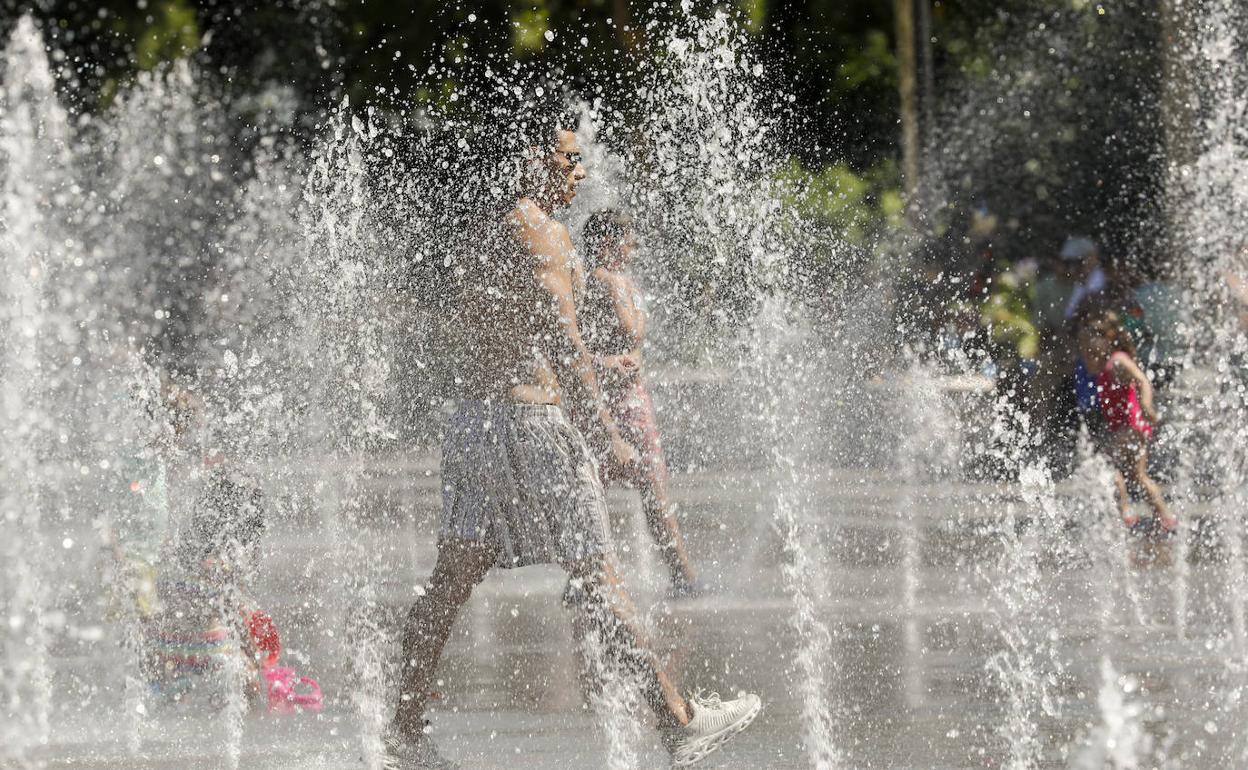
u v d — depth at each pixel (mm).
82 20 81688
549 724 20109
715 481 48812
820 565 33219
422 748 18078
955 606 28344
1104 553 35469
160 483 22438
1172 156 69938
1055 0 86875
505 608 28484
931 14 88500
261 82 81562
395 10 79188
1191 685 21750
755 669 23094
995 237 85750
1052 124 87062
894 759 18109
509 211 17719
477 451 17641
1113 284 53562
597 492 17719
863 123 83312
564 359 17703
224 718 20844
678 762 17859
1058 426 53906
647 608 27953
